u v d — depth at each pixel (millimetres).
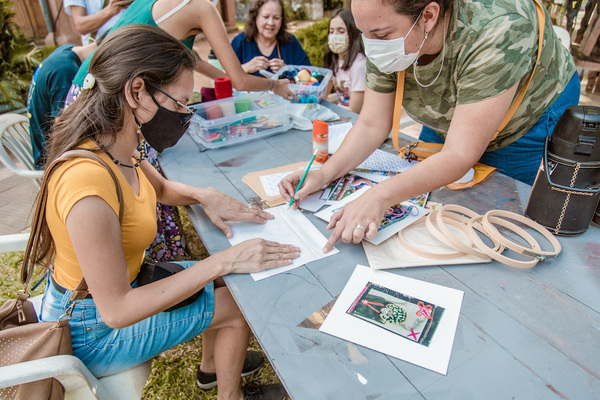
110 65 1026
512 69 1224
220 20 2012
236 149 2021
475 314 999
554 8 4699
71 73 2057
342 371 870
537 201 1266
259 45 3492
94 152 1071
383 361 890
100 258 978
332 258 1219
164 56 1066
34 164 2311
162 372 1953
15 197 3504
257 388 1652
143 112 1106
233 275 1156
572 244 1231
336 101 3703
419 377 853
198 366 1889
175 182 1579
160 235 2021
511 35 1199
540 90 1494
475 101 1278
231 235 1354
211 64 2836
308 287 1106
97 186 982
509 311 1005
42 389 1055
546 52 1402
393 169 1702
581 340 924
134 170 1256
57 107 2029
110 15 2873
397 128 1650
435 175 1286
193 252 2785
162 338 1246
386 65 1356
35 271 2615
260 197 1568
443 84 1439
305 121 2248
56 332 1092
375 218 1224
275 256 1201
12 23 5023
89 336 1188
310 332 968
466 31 1243
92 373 1212
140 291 1053
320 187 1552
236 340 1394
